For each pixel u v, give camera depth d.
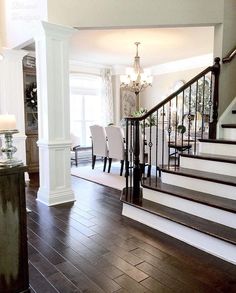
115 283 2.05
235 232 2.42
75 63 7.71
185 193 2.96
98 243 2.70
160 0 3.92
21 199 1.81
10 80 5.12
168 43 5.86
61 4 3.80
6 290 1.79
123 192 3.75
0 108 5.12
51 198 3.89
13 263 1.80
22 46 4.64
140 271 2.21
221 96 3.87
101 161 7.71
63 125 3.98
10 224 1.77
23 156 5.33
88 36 5.33
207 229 2.49
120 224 3.16
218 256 2.41
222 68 3.86
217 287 2.00
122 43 5.85
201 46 6.11
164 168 3.47
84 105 8.20
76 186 4.93
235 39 3.96
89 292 1.95
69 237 2.83
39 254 2.48
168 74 8.15
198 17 3.89
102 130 6.01
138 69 6.02
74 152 7.39
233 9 3.91
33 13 4.00
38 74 3.90
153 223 3.04
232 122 3.95
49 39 3.71
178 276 2.14
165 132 4.82
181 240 2.73
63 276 2.14
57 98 3.89
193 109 7.23
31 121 6.10
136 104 8.84
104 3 3.91
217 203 2.62
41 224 3.18
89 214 3.51
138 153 3.48
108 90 8.29
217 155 3.35
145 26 3.98
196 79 3.68
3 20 4.88
